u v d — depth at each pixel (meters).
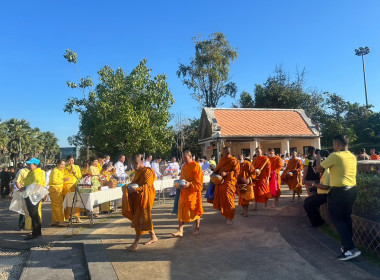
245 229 6.59
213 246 5.48
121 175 10.30
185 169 6.23
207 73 37.31
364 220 4.77
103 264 4.71
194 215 6.17
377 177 5.21
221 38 37.81
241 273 4.20
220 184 7.09
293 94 36.09
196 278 4.10
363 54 44.94
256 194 8.74
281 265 4.42
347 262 4.42
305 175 8.48
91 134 22.30
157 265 4.64
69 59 20.33
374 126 34.00
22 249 6.37
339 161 4.60
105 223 7.84
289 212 8.30
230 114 26.31
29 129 75.75
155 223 7.64
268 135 23.83
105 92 21.09
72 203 7.53
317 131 25.41
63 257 5.53
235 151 25.80
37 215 6.73
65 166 8.19
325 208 6.57
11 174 17.09
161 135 21.94
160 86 21.66
